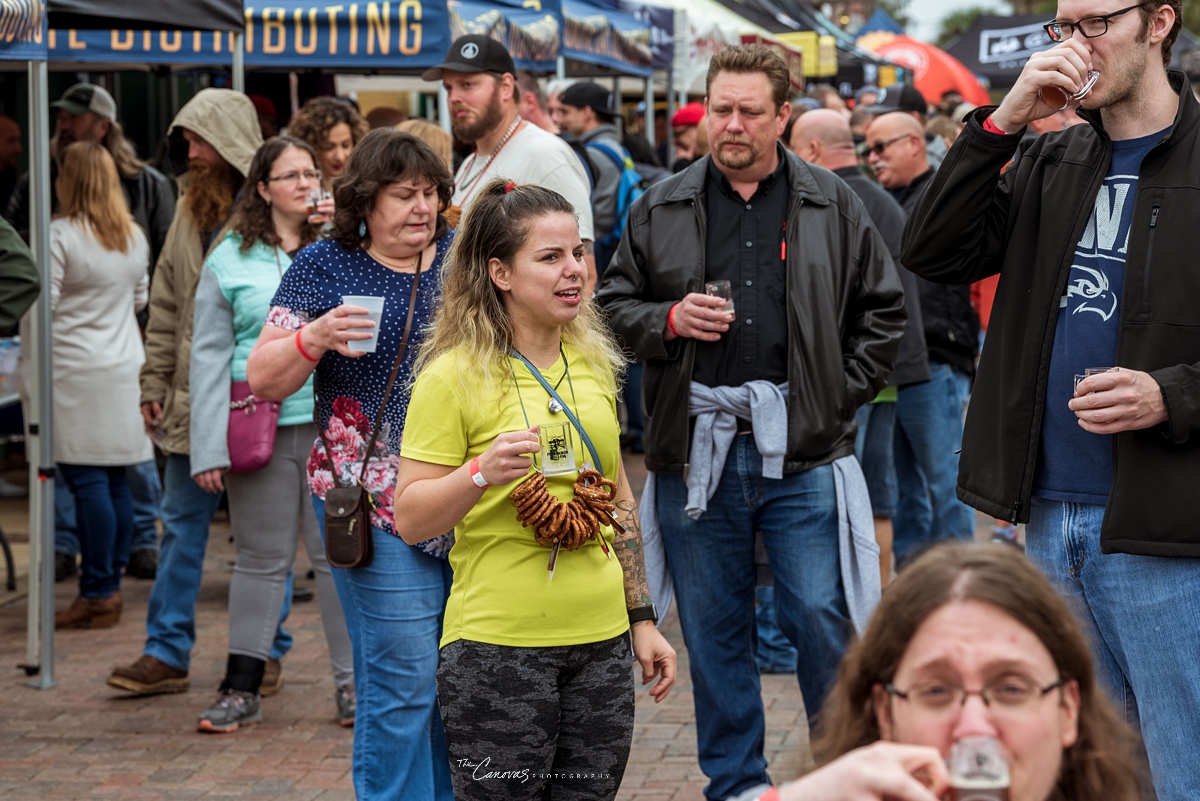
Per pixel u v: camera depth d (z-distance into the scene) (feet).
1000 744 6.15
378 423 15.94
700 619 17.66
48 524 24.16
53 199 33.37
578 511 12.48
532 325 13.00
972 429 14.15
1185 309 12.64
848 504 17.04
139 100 50.39
